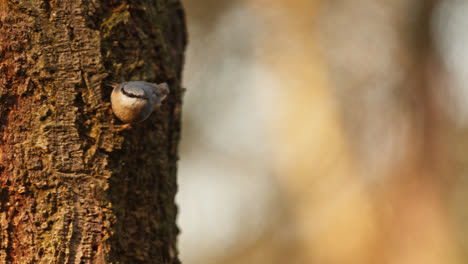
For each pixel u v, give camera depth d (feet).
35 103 13.10
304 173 52.42
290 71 55.06
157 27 15.26
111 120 13.52
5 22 13.14
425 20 50.44
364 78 52.54
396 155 49.44
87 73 13.41
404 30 51.39
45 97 13.14
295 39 55.21
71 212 12.89
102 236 13.05
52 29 13.29
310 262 49.67
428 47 50.24
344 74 53.42
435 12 50.11
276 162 54.85
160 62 15.35
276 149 54.85
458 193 46.47
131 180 14.02
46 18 13.29
